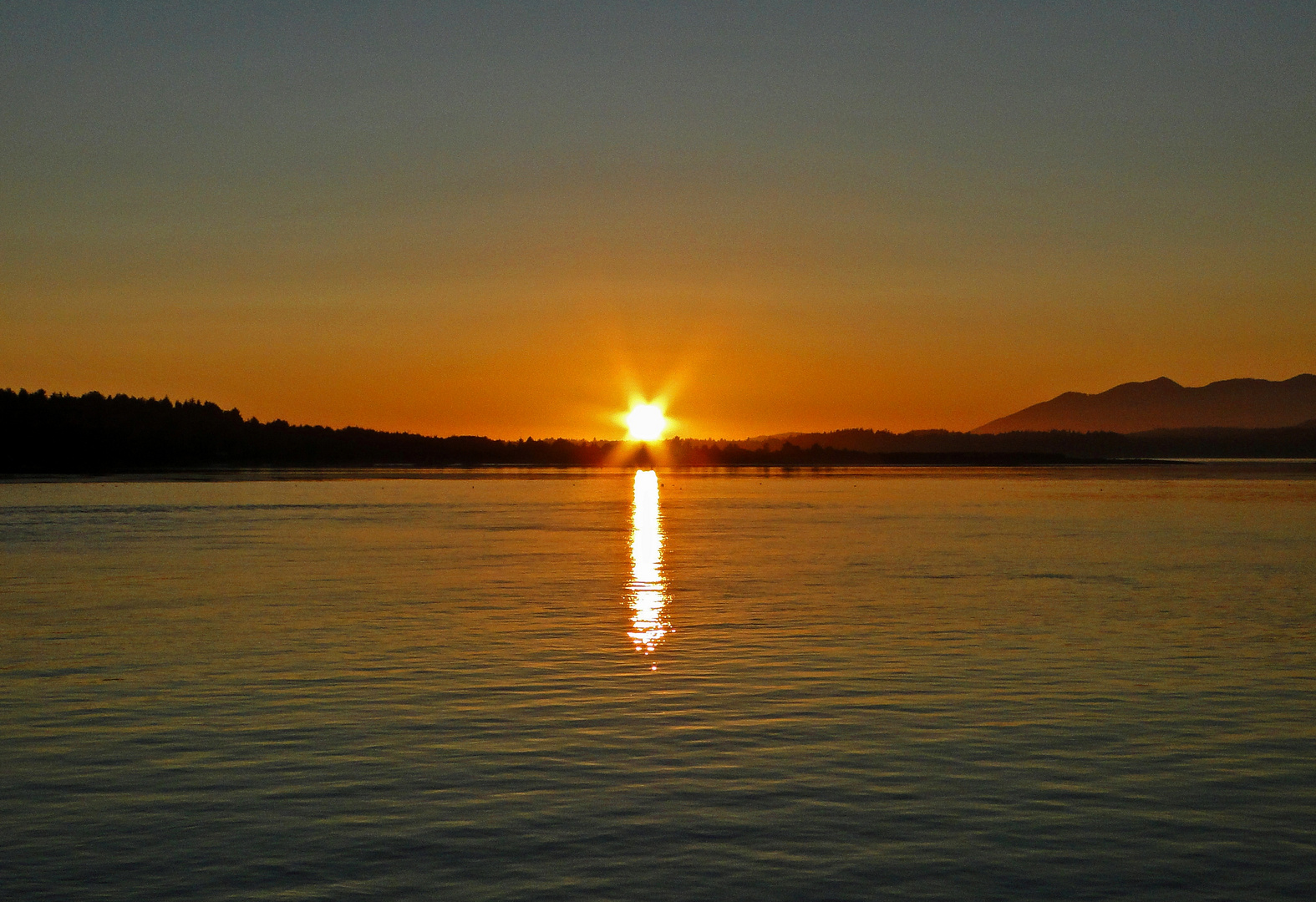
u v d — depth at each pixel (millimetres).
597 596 33719
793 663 22641
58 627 27625
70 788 14484
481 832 12844
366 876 11586
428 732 17188
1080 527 65938
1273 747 16234
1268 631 26547
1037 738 16734
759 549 51438
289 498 115875
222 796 14172
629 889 11250
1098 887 11289
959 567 42281
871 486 154500
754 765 15406
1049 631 26609
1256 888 11281
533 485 161625
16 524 71375
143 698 19547
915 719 17922
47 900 11031
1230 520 71875
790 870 11703
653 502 106188
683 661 22828
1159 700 19219
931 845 12398
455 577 39438
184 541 57219
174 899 11047
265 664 22672
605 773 15039
